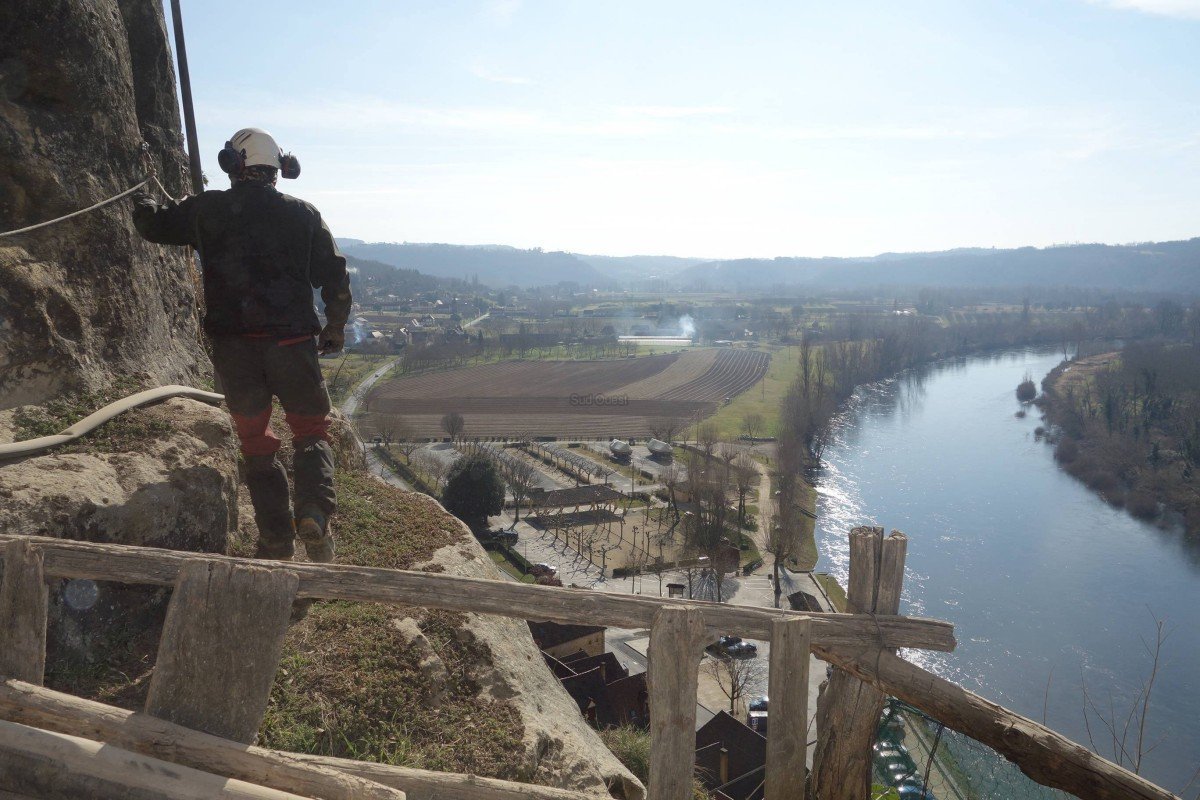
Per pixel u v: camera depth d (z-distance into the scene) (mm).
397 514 7137
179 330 7633
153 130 8641
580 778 4926
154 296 7000
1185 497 83688
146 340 6691
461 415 129500
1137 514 82375
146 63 8547
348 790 3113
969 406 141375
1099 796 3189
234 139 4727
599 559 75875
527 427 131375
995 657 52656
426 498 7707
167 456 5379
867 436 120688
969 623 57719
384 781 3443
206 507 5383
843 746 3684
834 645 3498
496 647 5465
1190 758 41875
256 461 4910
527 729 4898
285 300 4656
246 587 3410
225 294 4605
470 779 3547
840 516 84812
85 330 5840
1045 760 3285
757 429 131500
